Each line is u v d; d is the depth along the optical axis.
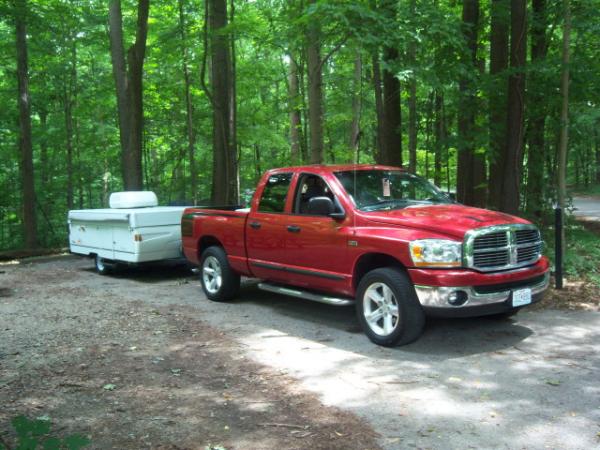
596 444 3.35
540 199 10.23
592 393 4.13
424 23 8.44
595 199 29.97
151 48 17.69
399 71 8.51
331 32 8.70
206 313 7.09
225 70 13.51
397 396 4.16
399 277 5.25
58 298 8.32
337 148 17.34
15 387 4.48
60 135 20.73
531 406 3.92
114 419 3.82
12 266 12.55
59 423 3.76
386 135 12.41
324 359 5.08
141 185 14.82
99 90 19.59
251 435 3.54
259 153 22.19
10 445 3.40
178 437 3.53
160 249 9.71
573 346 5.25
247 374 4.71
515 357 4.98
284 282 6.88
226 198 13.93
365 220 5.70
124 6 18.16
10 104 20.19
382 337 5.38
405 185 6.55
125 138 15.42
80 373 4.80
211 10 13.07
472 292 4.98
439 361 4.94
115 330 6.27
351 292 5.88
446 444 3.38
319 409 3.94
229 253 7.55
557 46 11.64
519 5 8.80
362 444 3.40
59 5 17.20
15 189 21.33
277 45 9.67
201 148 20.88
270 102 19.56
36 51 18.56
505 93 9.52
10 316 7.09
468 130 9.95
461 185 12.71
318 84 9.88
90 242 10.91
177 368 4.90
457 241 5.03
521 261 5.39
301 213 6.53
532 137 10.39
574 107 10.40
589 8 9.10
